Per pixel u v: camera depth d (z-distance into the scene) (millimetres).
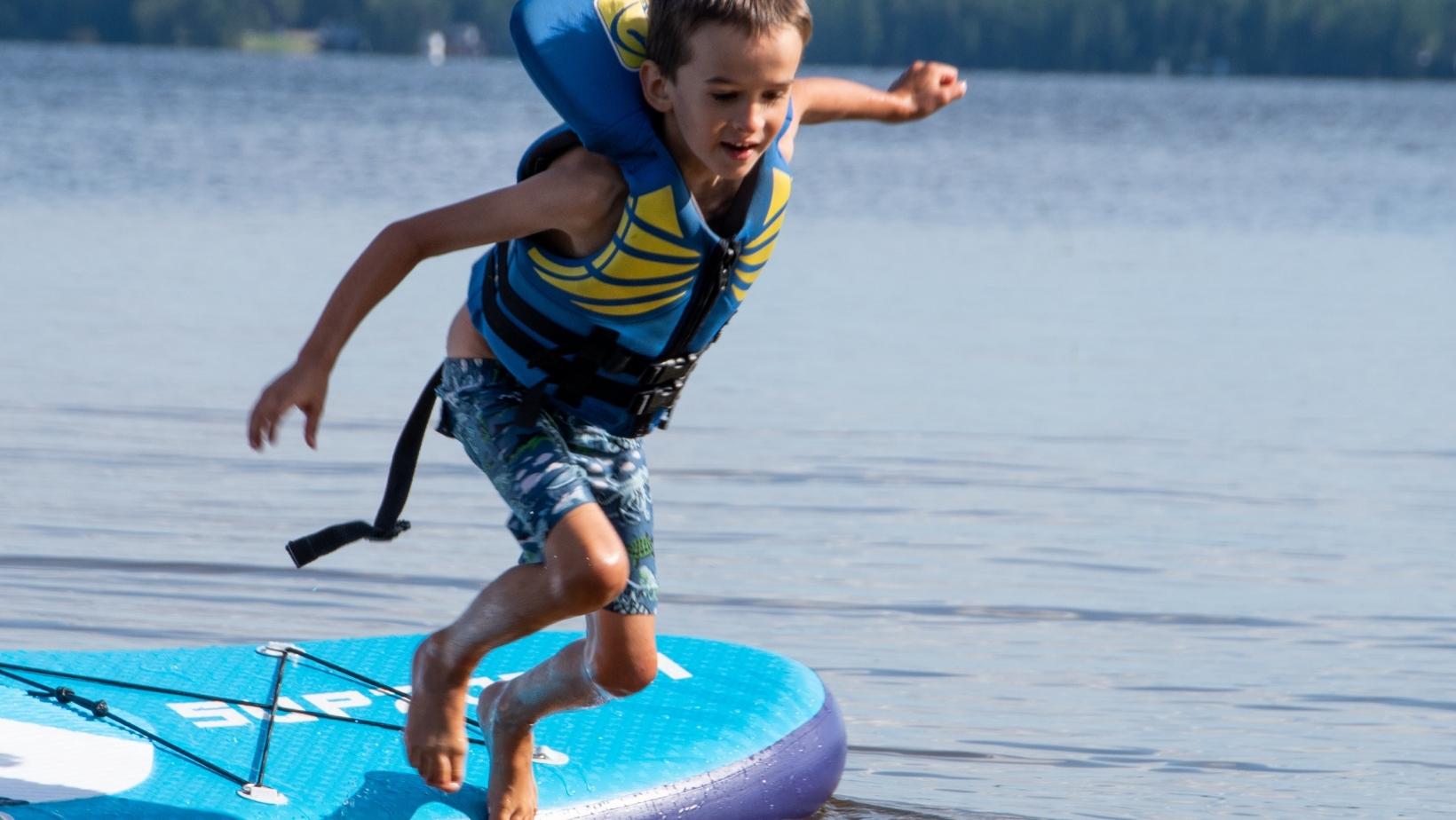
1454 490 21984
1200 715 14242
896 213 59125
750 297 37219
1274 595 17531
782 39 8477
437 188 61125
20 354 27531
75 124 89312
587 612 9281
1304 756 13406
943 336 32750
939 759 13141
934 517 20078
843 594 17172
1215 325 35188
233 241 43938
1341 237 54625
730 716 11859
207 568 17266
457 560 17844
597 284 9039
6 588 16391
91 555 17531
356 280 8375
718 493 20812
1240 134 127688
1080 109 168125
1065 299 38688
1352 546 19359
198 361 27547
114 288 35000
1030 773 12906
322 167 68625
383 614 16141
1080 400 26969
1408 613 17031
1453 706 14562
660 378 9617
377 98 143500
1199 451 23781
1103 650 15766
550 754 11039
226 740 10875
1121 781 12820
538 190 8680
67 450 21688
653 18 8664
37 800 9680
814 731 11945
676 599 16875
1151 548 19062
